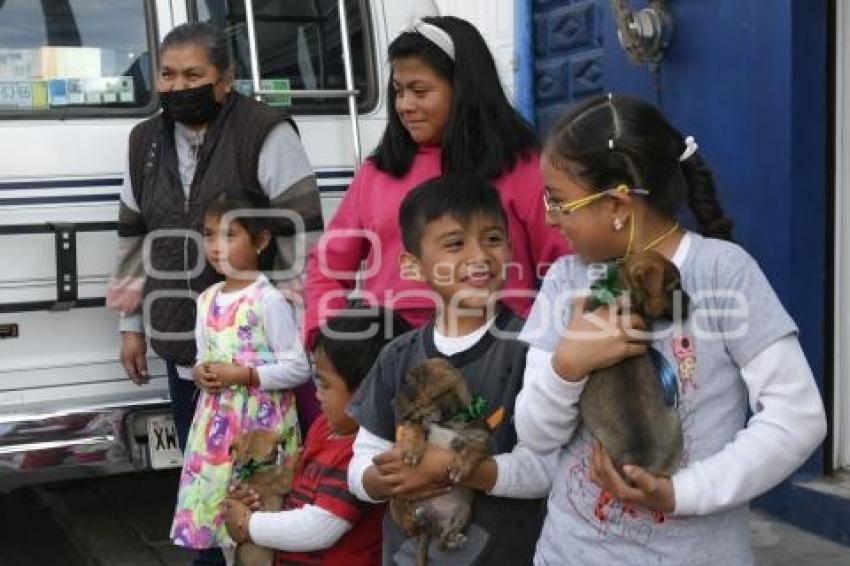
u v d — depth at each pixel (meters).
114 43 4.63
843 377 4.61
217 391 3.80
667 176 2.20
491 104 3.12
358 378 2.92
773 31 4.59
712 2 4.88
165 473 5.25
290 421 3.87
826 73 4.56
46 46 4.52
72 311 4.45
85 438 4.37
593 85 6.11
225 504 3.16
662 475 2.10
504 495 2.47
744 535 2.23
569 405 2.19
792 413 2.10
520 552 2.54
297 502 2.99
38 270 4.39
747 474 2.09
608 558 2.20
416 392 2.39
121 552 5.02
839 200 4.61
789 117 4.54
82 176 4.46
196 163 4.18
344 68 5.00
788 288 4.57
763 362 2.12
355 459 2.65
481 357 2.55
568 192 2.21
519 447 2.49
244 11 4.86
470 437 2.38
